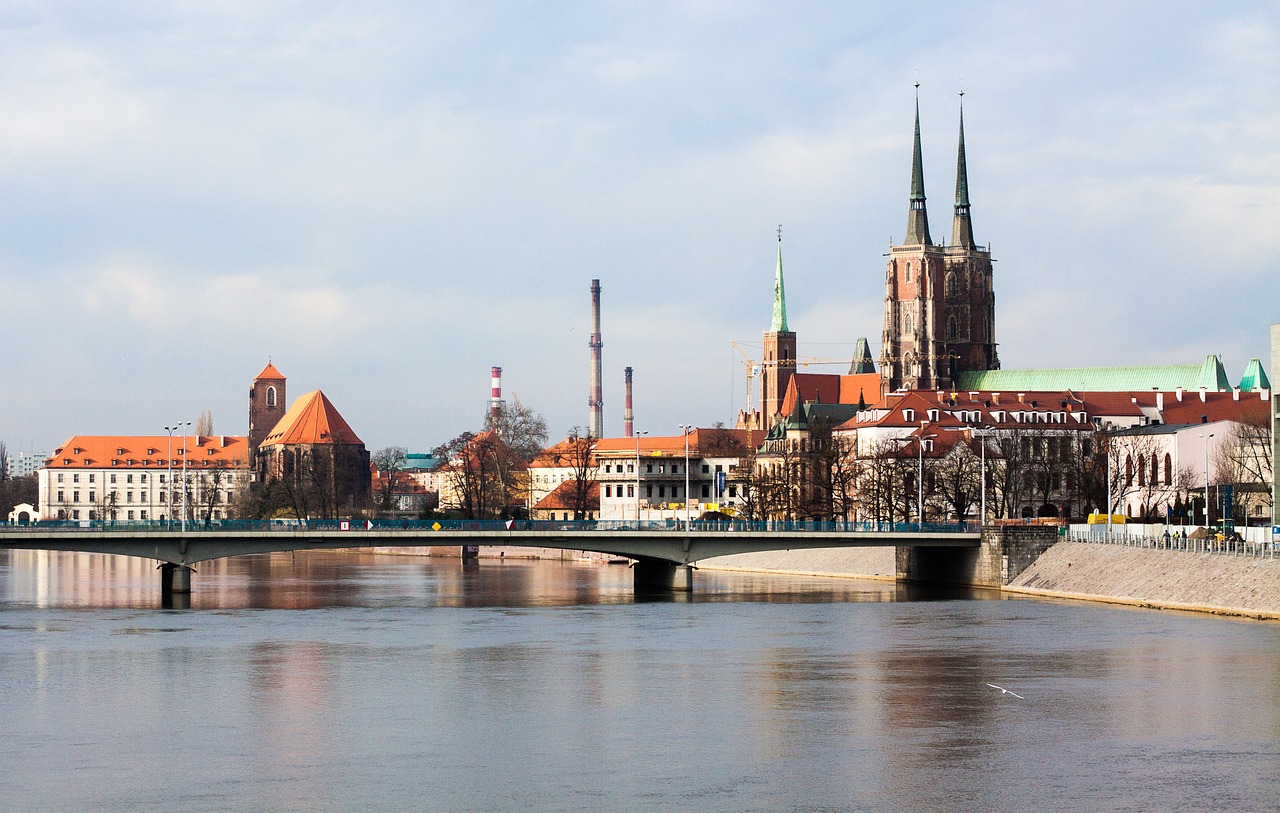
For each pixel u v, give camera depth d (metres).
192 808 88.75
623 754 101.56
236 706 118.06
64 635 161.25
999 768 98.00
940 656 142.75
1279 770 97.75
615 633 163.12
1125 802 90.62
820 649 148.50
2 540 194.12
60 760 100.06
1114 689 124.25
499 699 120.88
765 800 90.62
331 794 91.62
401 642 155.25
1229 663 136.62
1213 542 189.88
